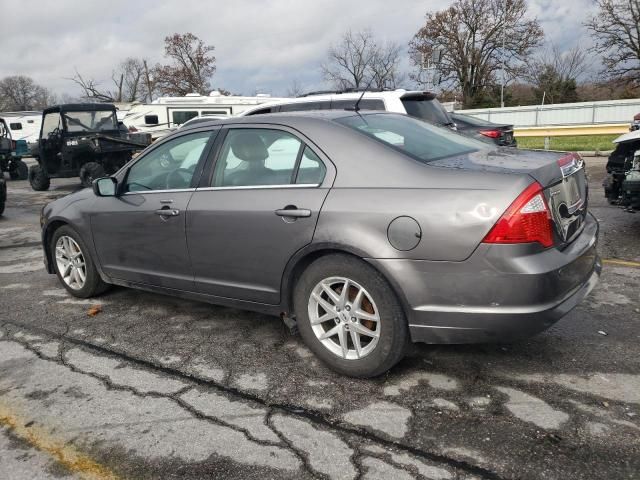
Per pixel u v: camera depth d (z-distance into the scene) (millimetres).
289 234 3184
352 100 7949
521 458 2396
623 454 2396
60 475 2439
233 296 3623
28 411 2977
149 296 4832
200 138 3838
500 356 3352
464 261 2688
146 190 4098
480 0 45562
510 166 2877
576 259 2895
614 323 3791
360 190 2990
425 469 2354
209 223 3562
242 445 2586
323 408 2873
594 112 22234
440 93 48812
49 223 4863
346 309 3088
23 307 4699
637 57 36562
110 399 3064
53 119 13672
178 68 56281
